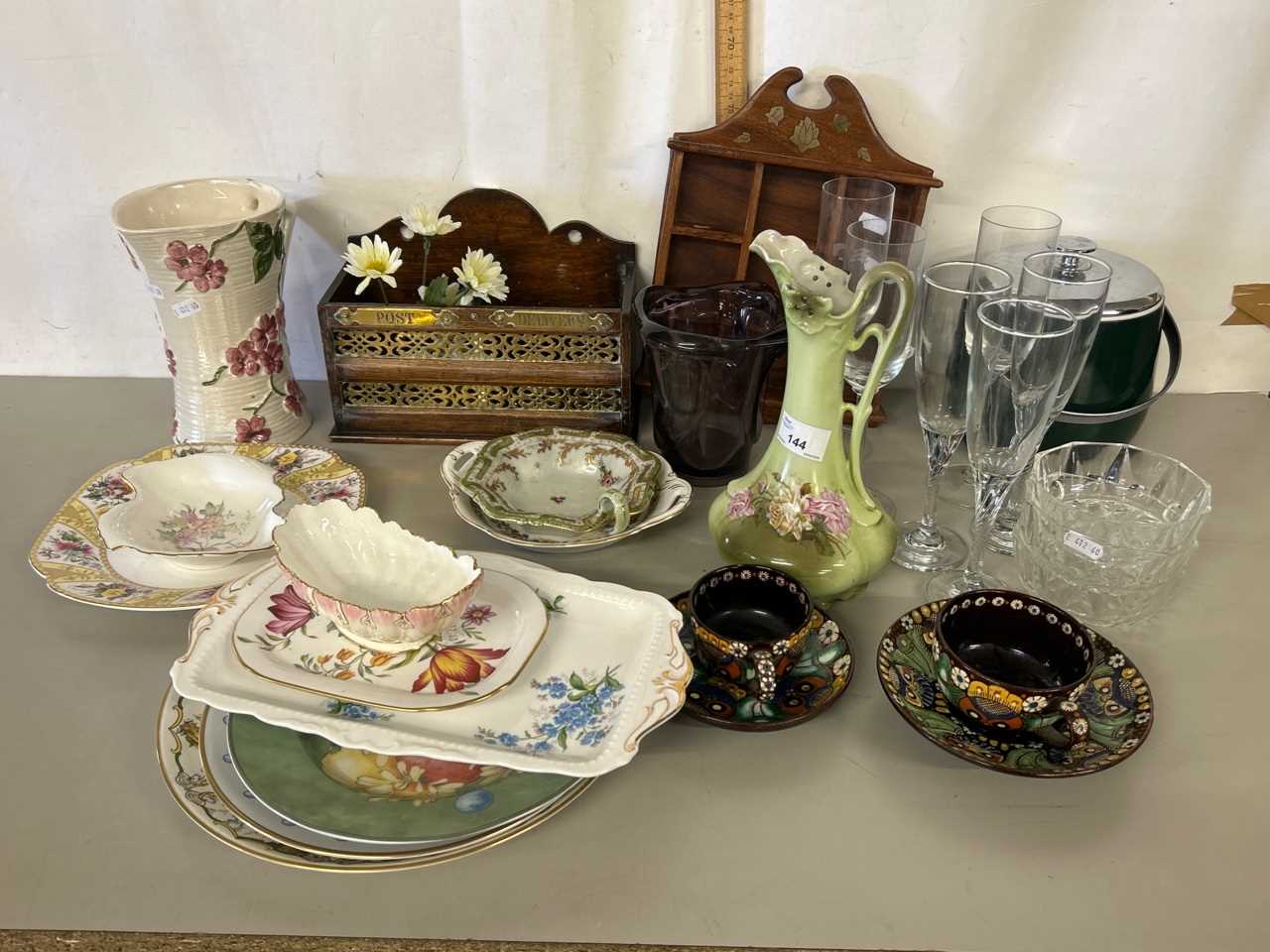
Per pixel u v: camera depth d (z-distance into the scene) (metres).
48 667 0.78
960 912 0.61
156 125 1.05
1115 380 0.96
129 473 0.91
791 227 1.07
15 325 1.18
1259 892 0.62
